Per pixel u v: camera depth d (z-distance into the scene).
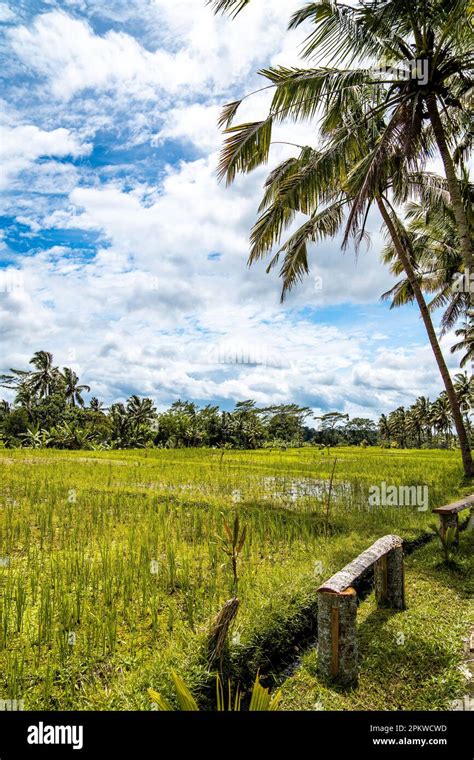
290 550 6.53
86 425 44.72
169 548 5.74
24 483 11.77
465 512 9.85
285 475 15.04
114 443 40.16
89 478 13.42
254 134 9.06
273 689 3.70
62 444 36.81
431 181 12.91
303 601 4.58
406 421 72.00
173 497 10.37
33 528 7.45
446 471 16.34
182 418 45.72
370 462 21.42
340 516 8.54
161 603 4.62
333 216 11.82
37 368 51.75
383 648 4.21
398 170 10.29
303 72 8.78
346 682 3.67
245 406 59.38
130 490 11.29
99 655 3.64
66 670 3.40
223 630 3.46
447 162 9.18
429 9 8.66
